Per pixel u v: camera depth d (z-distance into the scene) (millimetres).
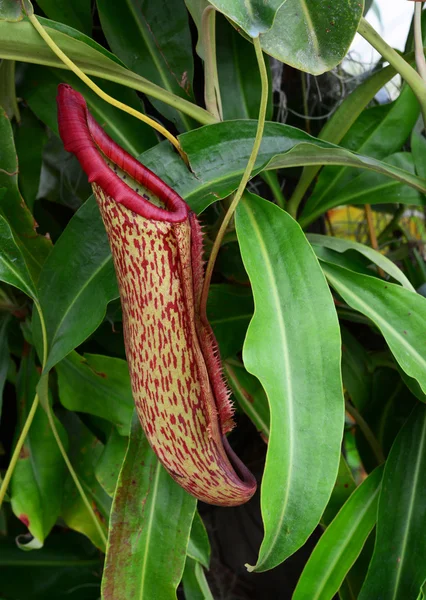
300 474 387
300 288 409
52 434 544
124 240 384
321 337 401
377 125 562
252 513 656
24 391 554
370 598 468
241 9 336
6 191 479
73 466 560
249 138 449
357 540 486
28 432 542
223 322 527
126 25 516
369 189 548
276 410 385
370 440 566
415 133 558
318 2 366
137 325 395
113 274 438
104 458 525
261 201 438
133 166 400
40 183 594
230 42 542
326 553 480
